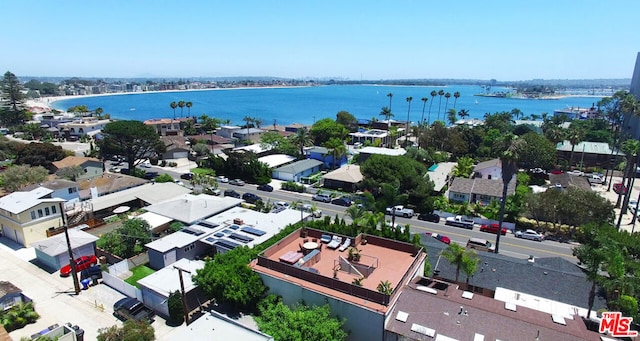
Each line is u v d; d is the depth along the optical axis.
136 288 37.50
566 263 41.91
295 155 102.44
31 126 128.88
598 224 50.91
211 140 118.56
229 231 48.84
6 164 84.81
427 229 58.34
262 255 34.88
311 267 33.81
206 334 26.19
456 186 70.56
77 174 72.81
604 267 33.19
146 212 54.88
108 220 56.94
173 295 33.88
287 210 57.31
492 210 61.62
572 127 101.44
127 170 85.94
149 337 29.22
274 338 26.55
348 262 33.12
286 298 32.06
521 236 55.38
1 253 47.28
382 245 38.84
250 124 166.88
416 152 89.31
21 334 32.25
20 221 48.25
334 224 44.00
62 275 41.81
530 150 85.25
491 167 80.81
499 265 40.41
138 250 47.22
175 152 105.00
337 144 103.31
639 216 64.06
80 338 31.12
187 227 50.03
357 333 28.58
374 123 152.50
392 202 50.00
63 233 47.09
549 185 78.25
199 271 34.88
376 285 30.95
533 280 37.78
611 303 32.94
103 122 147.88
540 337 25.45
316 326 26.61
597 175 87.00
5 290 36.09
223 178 84.38
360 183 73.50
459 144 104.00
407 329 26.81
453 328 26.55
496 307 30.06
